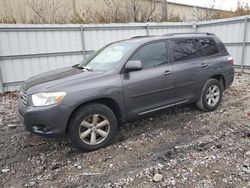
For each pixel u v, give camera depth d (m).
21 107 3.81
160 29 11.35
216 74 5.34
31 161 3.63
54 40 9.23
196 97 5.09
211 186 2.81
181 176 3.03
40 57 9.09
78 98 3.57
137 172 3.17
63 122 3.51
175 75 4.59
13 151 3.98
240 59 10.52
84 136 3.73
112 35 10.28
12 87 8.77
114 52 4.48
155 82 4.31
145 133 4.39
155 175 3.05
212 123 4.71
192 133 4.30
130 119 4.21
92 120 3.80
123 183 2.96
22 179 3.18
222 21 11.00
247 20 9.91
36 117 3.47
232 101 6.16
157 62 4.46
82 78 3.78
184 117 5.11
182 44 4.89
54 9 12.84
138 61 3.96
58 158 3.68
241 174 3.01
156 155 3.59
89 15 12.38
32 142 4.28
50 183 3.05
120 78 3.97
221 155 3.48
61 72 4.39
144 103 4.27
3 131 4.87
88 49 9.91
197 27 12.34
